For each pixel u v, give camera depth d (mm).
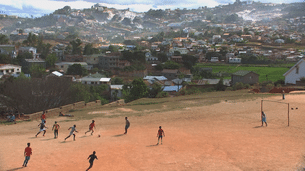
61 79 54562
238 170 15680
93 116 35750
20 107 48625
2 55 133250
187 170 15945
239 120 28984
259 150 18766
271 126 25562
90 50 191375
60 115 37719
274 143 20156
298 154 17625
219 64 184500
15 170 16391
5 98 48469
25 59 141500
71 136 24844
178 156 18297
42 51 186875
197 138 22531
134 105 44094
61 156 18844
